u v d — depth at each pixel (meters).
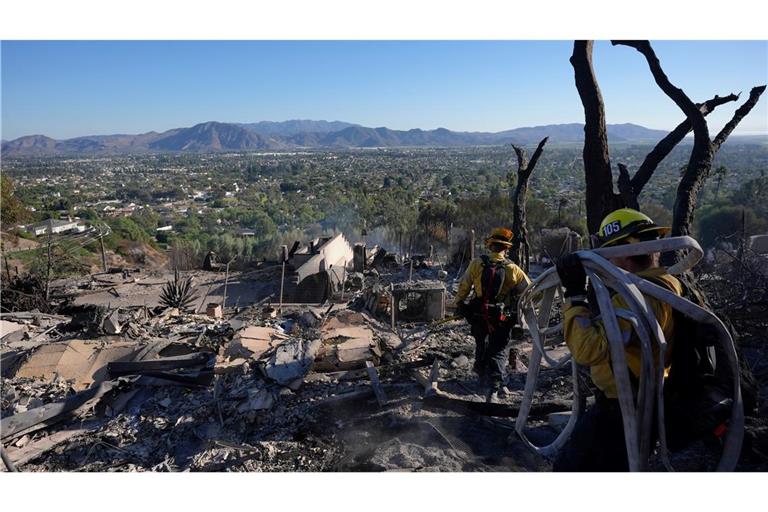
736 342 2.75
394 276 14.92
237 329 6.97
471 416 4.42
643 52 5.61
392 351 6.09
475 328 4.98
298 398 4.94
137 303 13.95
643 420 2.21
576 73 5.97
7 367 6.16
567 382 5.13
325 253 15.99
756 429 3.41
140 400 5.28
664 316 2.33
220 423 4.72
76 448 4.56
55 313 11.58
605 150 5.90
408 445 3.92
